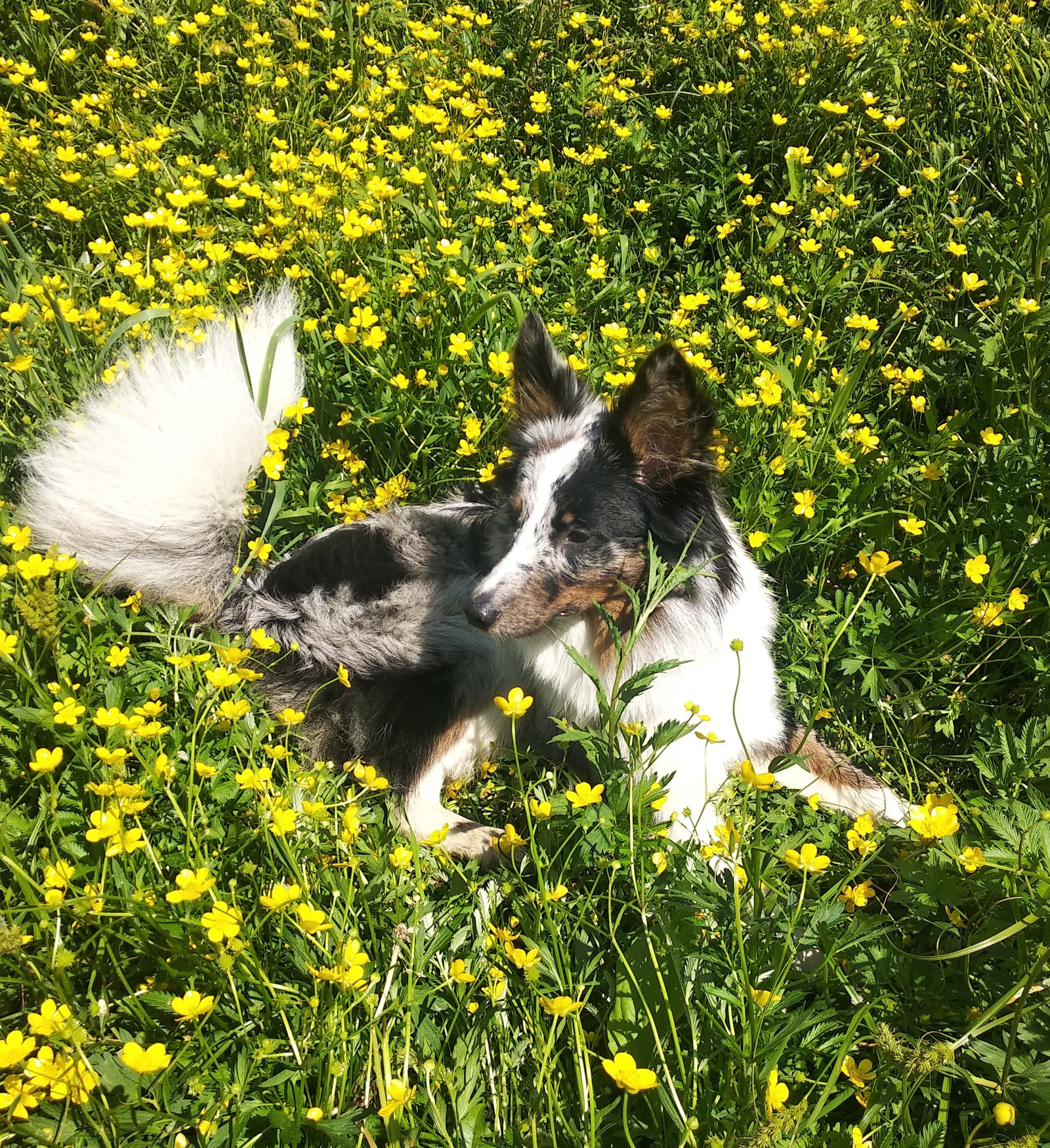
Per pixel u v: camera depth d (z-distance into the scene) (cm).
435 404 100
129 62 134
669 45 149
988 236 116
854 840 67
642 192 131
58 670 76
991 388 99
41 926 62
